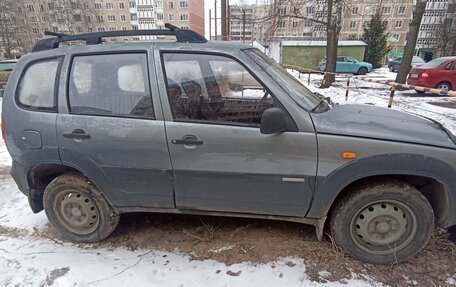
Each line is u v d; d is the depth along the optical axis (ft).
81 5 185.26
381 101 31.22
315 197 7.11
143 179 7.68
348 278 7.10
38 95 7.94
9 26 131.03
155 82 7.26
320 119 6.91
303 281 7.04
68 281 7.24
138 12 195.52
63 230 8.76
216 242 8.55
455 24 126.82
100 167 7.75
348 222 7.28
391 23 164.55
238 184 7.28
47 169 8.52
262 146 6.86
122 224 9.61
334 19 48.06
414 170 6.56
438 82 36.52
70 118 7.61
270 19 54.29
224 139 6.98
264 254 7.97
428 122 7.98
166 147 7.25
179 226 9.38
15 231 9.43
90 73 7.63
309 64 86.48
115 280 7.24
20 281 7.27
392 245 7.29
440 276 7.09
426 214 6.89
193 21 208.03
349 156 6.61
